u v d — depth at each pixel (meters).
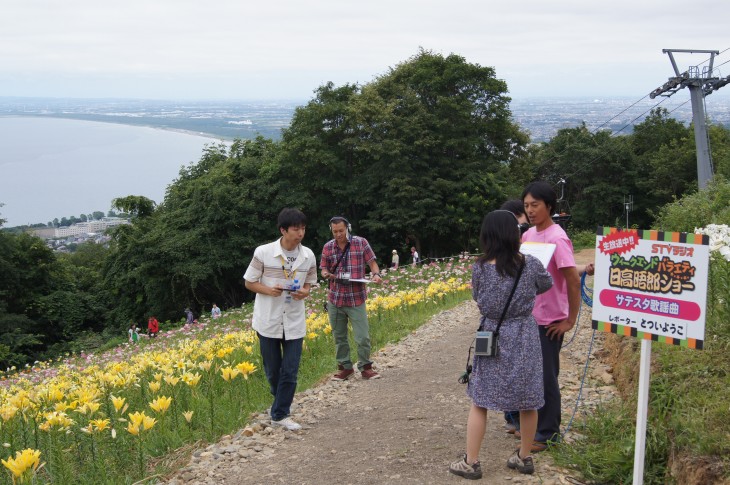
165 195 41.50
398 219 34.38
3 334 32.28
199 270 32.09
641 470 3.67
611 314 3.64
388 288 18.30
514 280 4.05
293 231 5.61
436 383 6.93
